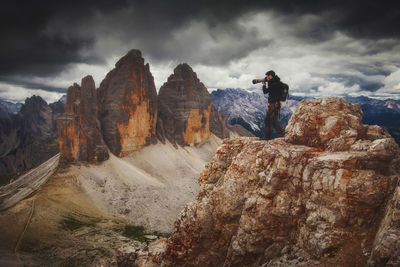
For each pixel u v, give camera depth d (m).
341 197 11.19
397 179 10.70
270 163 14.40
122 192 128.00
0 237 69.62
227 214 15.55
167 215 116.69
